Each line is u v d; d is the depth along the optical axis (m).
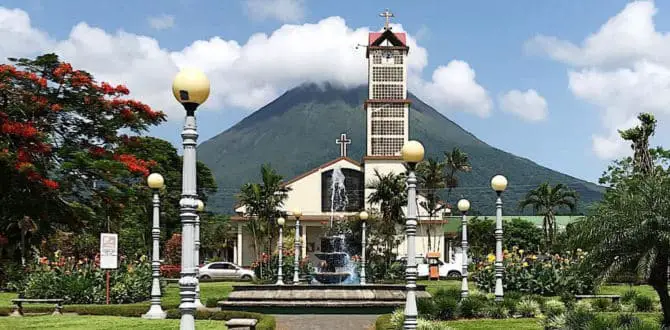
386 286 21.95
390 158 67.06
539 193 67.06
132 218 47.94
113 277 24.45
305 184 69.44
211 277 50.31
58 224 33.38
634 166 34.34
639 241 12.51
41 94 29.69
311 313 20.92
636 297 20.12
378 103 69.69
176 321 17.27
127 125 31.75
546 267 27.47
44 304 22.80
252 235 63.09
